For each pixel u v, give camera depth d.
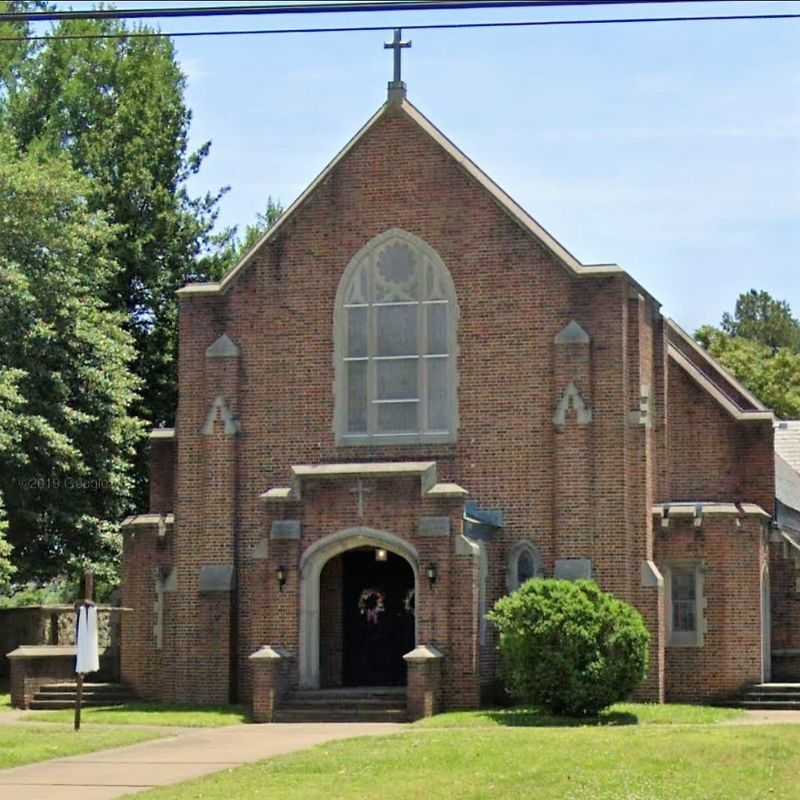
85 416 50.09
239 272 41.16
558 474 38.84
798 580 41.41
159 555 41.56
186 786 24.56
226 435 40.56
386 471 37.25
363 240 40.69
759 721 34.00
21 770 27.14
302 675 37.41
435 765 25.91
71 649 41.56
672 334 47.84
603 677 33.50
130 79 63.59
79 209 52.34
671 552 39.72
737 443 41.72
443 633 36.41
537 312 39.50
